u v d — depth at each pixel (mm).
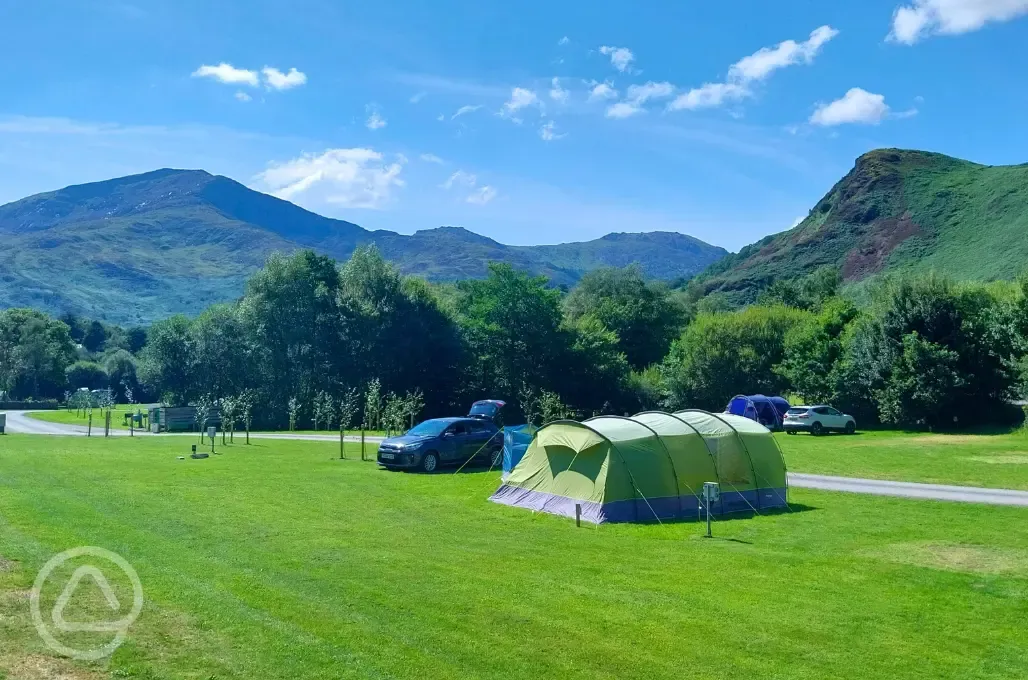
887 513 18609
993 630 9891
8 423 53906
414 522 15938
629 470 17656
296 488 19703
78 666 6785
